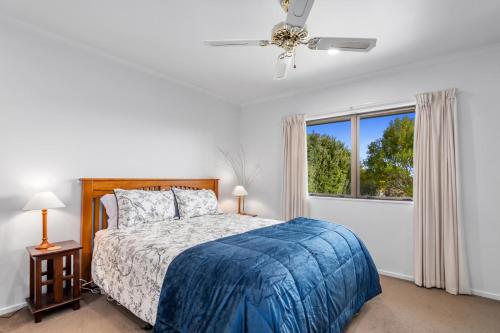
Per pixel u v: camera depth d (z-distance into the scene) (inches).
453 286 103.8
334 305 68.1
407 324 82.5
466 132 106.6
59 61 101.0
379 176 134.6
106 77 115.0
